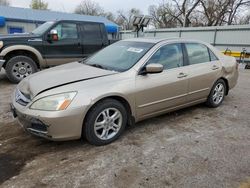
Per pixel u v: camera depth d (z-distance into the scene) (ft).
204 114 16.20
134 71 12.46
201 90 15.85
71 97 10.50
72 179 9.18
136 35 50.93
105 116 11.55
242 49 50.16
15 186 8.74
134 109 12.46
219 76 16.90
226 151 11.44
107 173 9.57
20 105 11.09
